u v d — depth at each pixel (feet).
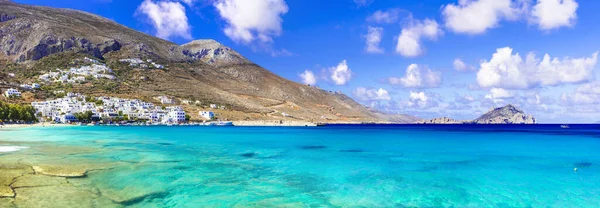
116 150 155.12
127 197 72.38
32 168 96.22
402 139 271.08
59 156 127.95
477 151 169.78
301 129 499.51
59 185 78.48
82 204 65.62
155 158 130.21
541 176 100.99
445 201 74.49
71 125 456.86
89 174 92.58
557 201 74.84
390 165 121.49
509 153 160.97
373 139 269.85
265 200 72.90
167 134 302.66
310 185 87.97
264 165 118.93
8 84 579.48
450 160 135.23
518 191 83.15
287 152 162.40
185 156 139.13
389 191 82.58
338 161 131.34
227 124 608.19
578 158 141.18
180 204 68.64
